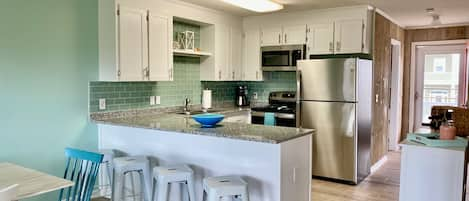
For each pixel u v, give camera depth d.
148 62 4.02
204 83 5.36
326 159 4.61
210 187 2.56
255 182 2.91
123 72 3.76
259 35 5.49
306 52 5.10
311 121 4.68
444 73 6.57
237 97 5.96
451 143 2.88
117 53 3.69
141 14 3.92
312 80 4.63
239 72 5.65
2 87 3.11
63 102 3.58
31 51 3.29
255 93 5.96
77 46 3.66
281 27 5.28
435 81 6.68
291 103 5.43
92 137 3.88
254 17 5.52
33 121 3.34
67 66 3.59
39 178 2.23
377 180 4.68
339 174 4.54
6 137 3.16
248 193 2.75
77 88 3.69
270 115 4.09
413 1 4.43
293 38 5.19
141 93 4.39
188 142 3.29
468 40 6.16
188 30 4.98
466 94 6.36
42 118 3.41
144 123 3.58
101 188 3.86
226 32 5.29
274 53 5.34
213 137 3.12
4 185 2.08
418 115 6.88
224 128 3.27
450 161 2.83
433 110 4.20
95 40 3.83
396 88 6.46
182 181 2.88
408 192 3.03
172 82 4.82
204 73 5.21
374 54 4.91
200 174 3.23
